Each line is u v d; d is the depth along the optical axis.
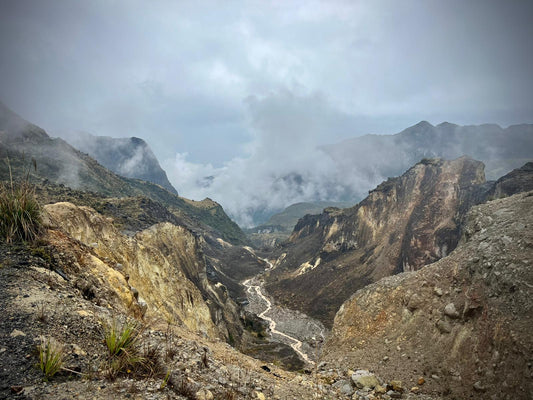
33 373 5.95
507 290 13.79
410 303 18.41
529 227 15.68
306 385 12.38
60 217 21.30
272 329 87.56
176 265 65.56
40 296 8.64
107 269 14.07
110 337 7.53
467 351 13.95
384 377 14.88
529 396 10.59
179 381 7.21
